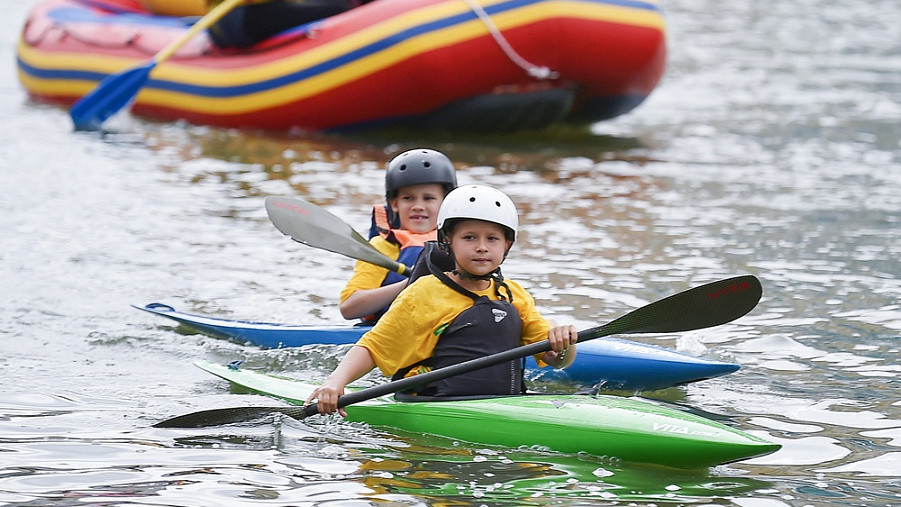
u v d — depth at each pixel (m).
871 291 25.66
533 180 37.62
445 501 14.40
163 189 35.28
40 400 18.59
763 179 38.12
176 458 15.99
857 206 34.31
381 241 21.36
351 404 17.48
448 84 41.31
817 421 17.97
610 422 16.17
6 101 51.91
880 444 16.92
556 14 40.97
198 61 45.53
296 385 19.36
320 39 42.28
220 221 31.64
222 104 44.28
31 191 34.62
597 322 23.11
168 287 25.62
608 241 30.05
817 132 46.84
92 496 14.55
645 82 44.69
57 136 43.41
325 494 14.63
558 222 32.03
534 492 14.73
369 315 20.59
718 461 15.50
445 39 40.75
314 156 40.25
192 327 22.52
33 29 52.53
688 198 35.31
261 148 41.47
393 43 40.84
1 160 38.91
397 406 17.42
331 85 42.00
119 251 28.50
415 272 18.59
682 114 51.47
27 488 14.79
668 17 88.25
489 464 15.77
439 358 17.41
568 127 47.81
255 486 14.92
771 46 74.06
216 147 41.59
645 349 19.88
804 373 20.38
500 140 44.44
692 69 64.94
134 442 16.66
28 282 25.69
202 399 18.91
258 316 23.64
